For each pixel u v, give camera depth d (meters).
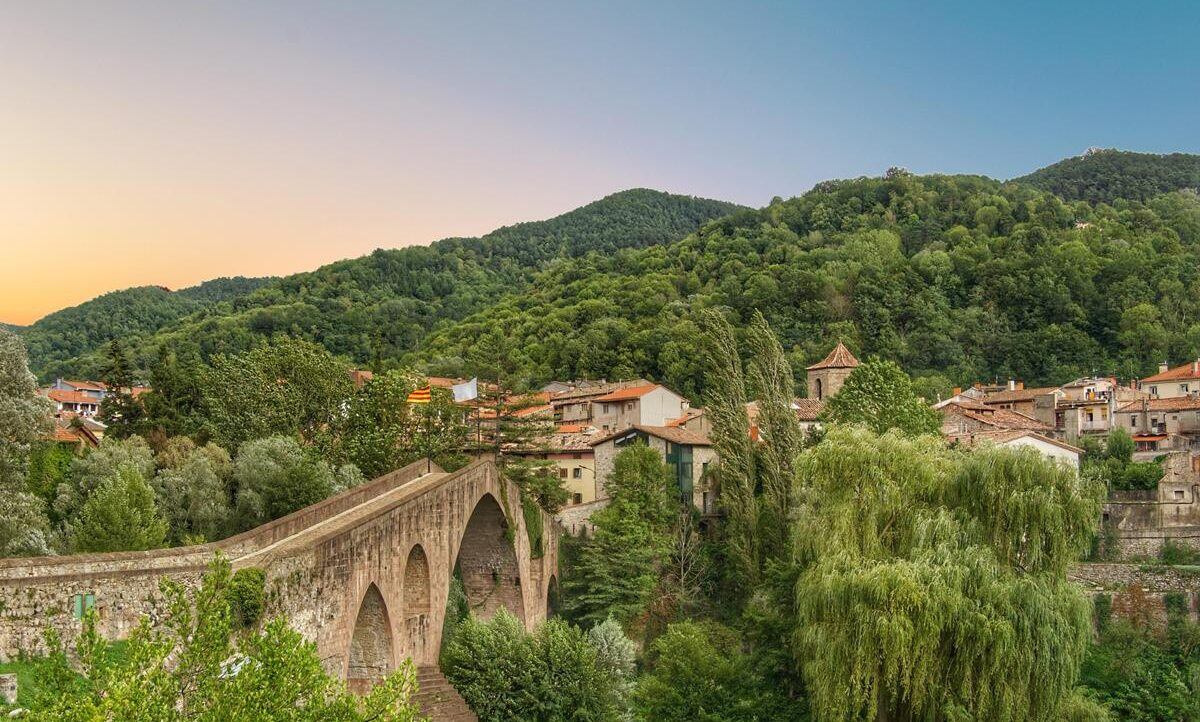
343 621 43.75
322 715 22.69
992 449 55.38
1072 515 53.00
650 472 95.06
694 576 88.75
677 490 97.31
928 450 58.94
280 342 100.38
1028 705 48.53
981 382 174.50
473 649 56.31
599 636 65.62
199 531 66.06
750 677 56.06
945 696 48.72
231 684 21.22
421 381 115.62
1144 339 172.25
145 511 56.28
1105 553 93.12
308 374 94.06
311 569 40.50
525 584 78.19
